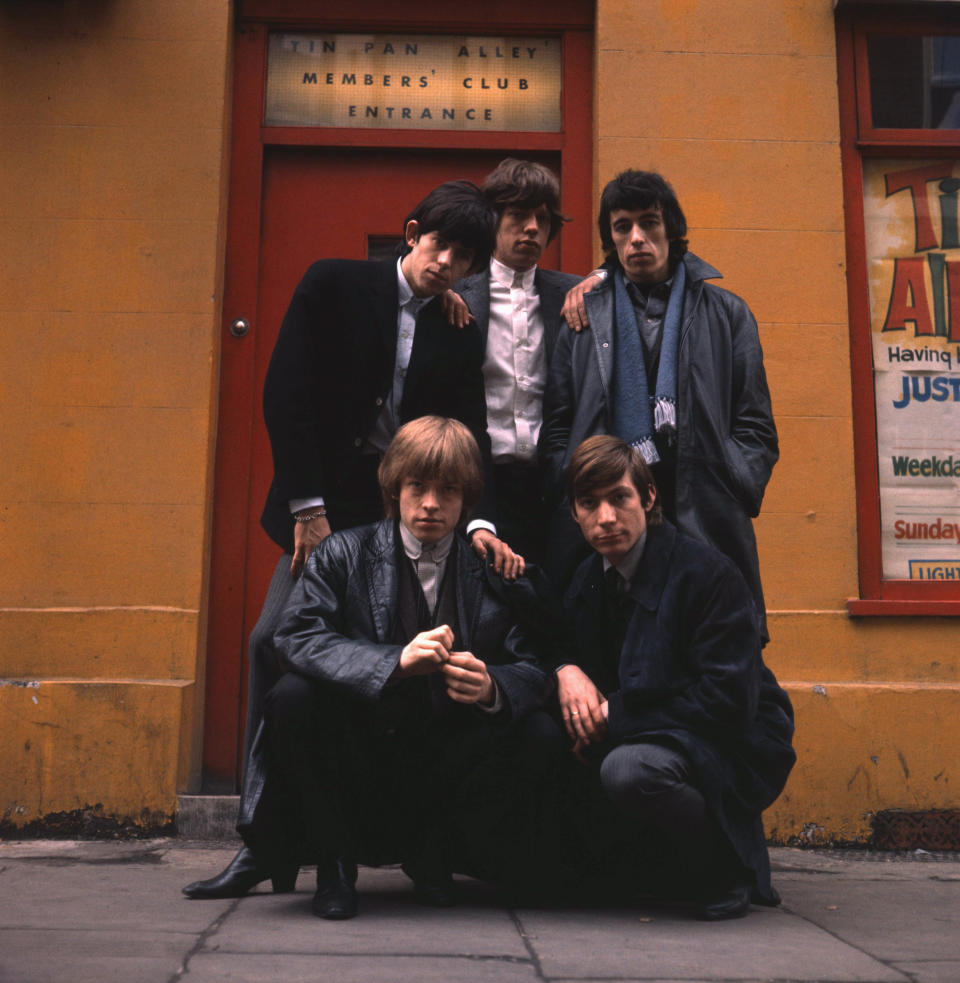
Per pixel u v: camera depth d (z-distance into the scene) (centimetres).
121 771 364
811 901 275
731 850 244
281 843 247
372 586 253
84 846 348
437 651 230
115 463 391
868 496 404
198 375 396
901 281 419
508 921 234
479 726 250
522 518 313
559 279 329
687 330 293
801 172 414
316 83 429
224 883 258
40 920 230
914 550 406
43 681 370
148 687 368
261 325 416
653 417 286
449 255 273
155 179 404
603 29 418
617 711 248
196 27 412
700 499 282
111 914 237
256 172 421
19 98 406
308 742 238
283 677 241
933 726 375
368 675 229
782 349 406
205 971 186
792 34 421
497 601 262
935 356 416
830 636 388
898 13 424
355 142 425
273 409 269
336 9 427
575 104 430
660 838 258
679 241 312
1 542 387
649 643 251
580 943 213
